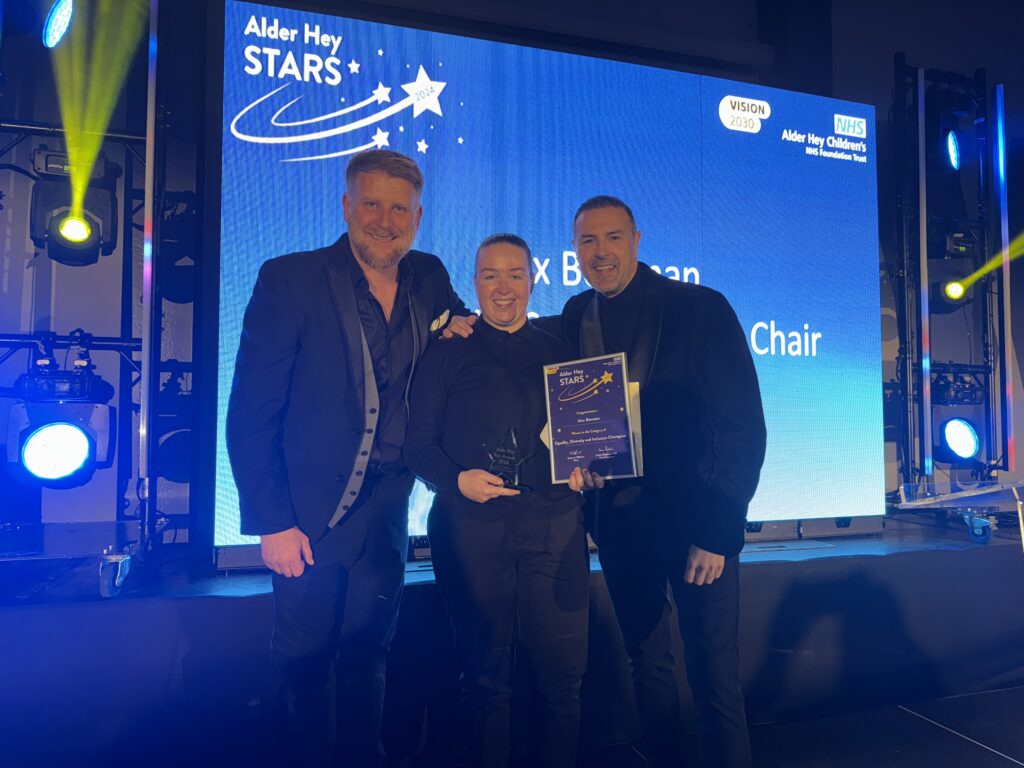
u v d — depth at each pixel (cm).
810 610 236
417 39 251
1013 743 219
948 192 353
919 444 330
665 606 178
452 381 167
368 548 165
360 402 163
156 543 231
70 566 209
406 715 199
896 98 338
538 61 263
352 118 243
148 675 181
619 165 270
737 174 285
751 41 339
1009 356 332
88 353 241
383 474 167
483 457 163
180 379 253
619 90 272
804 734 225
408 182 170
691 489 174
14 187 248
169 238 253
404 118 248
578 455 164
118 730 179
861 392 298
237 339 227
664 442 175
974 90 350
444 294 188
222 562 218
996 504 172
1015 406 365
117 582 185
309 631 160
